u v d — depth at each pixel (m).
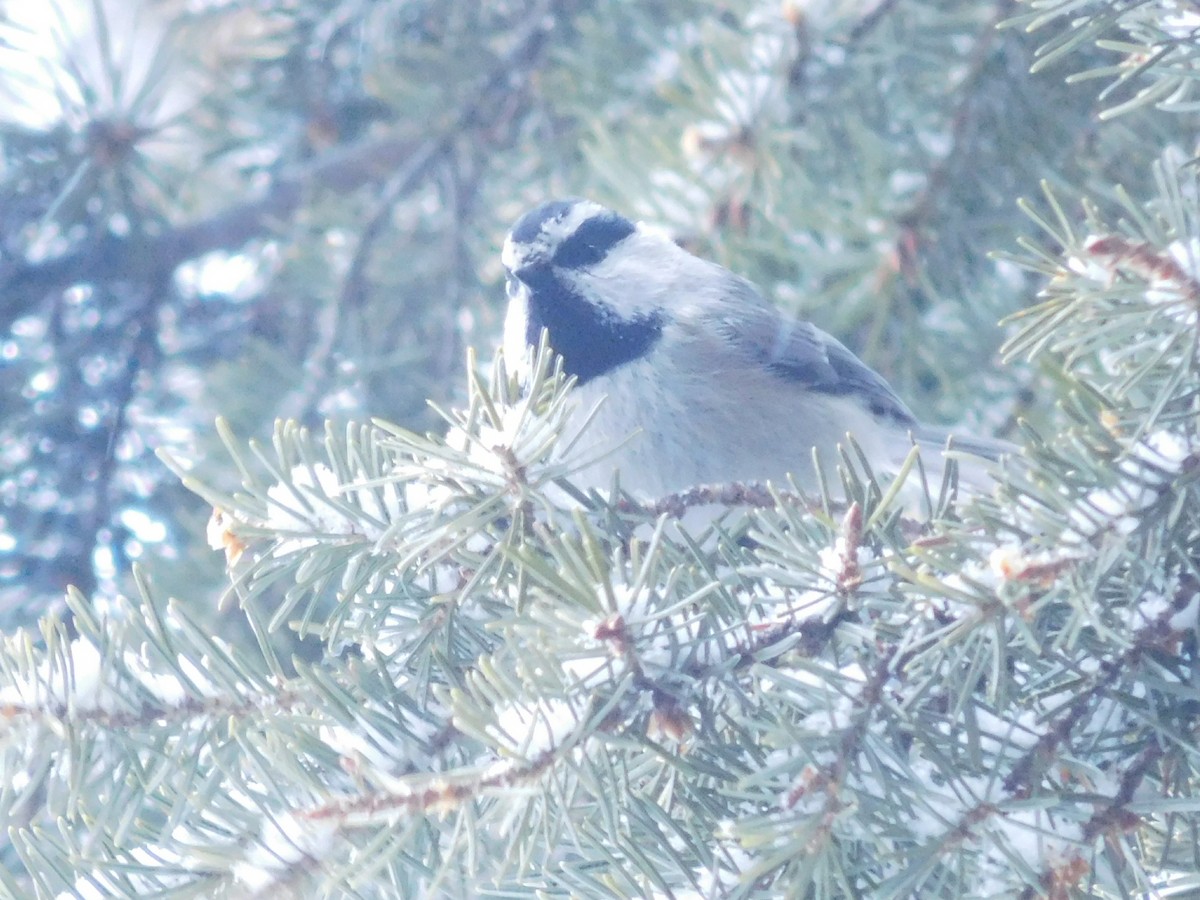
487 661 3.97
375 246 10.16
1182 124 7.91
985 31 8.08
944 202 8.09
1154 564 4.04
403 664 4.92
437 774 3.95
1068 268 4.25
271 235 10.42
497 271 9.85
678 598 4.45
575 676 4.00
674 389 7.27
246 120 10.63
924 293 8.45
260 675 4.62
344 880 4.20
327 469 4.87
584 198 8.19
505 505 4.54
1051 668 4.30
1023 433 4.23
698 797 4.34
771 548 4.47
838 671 4.07
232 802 4.35
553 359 7.38
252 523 4.70
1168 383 3.99
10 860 6.90
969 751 3.99
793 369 7.59
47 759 4.49
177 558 8.95
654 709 4.11
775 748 4.14
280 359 9.57
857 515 4.21
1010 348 4.83
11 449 9.38
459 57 10.05
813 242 8.13
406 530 4.63
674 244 7.70
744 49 7.87
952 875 4.11
